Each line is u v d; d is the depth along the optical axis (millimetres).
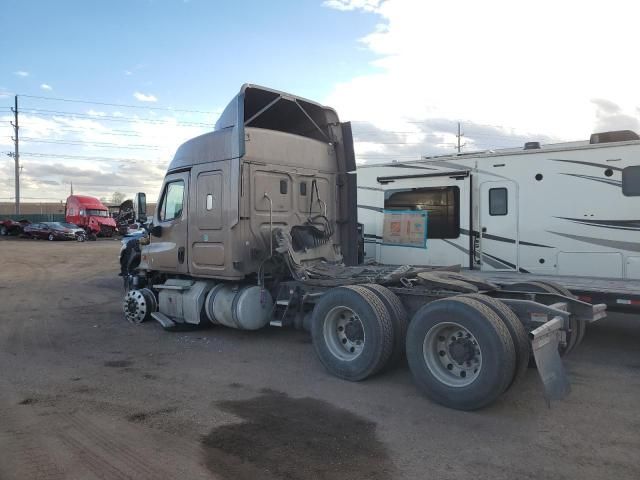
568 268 8203
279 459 3738
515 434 4121
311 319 5934
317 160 8086
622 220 7750
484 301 4676
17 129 52844
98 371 5949
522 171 8555
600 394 5023
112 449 3914
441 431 4195
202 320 7664
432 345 4832
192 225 7578
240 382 5504
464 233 9172
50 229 36281
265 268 7215
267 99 7441
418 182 9688
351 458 3744
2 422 4457
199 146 7500
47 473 3555
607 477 3432
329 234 8086
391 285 5977
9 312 9766
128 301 8727
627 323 7969
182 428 4293
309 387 5312
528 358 4562
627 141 7660
